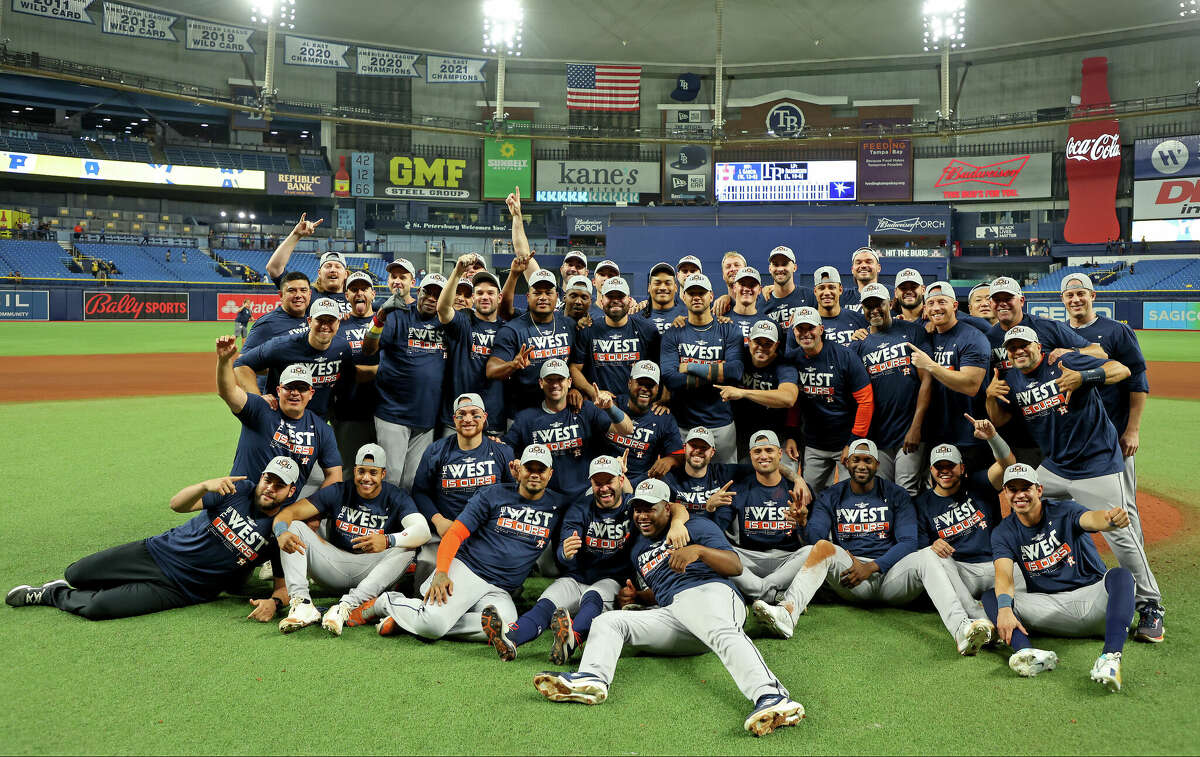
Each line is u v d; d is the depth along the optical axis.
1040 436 6.01
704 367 6.70
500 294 7.67
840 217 51.41
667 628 4.99
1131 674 4.75
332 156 58.72
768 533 6.17
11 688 4.47
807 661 5.01
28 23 51.09
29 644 5.09
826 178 56.53
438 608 5.23
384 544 5.80
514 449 6.50
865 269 7.78
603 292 7.08
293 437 6.00
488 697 4.49
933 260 49.59
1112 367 5.61
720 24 47.78
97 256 50.34
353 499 6.00
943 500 5.99
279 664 4.88
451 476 6.11
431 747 3.92
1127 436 6.41
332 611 5.40
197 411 15.18
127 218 55.47
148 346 30.67
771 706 4.09
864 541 6.06
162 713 4.22
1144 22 51.91
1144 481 9.62
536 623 5.24
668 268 7.68
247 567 5.83
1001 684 4.66
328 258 7.68
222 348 5.54
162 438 12.25
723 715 4.31
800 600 5.44
